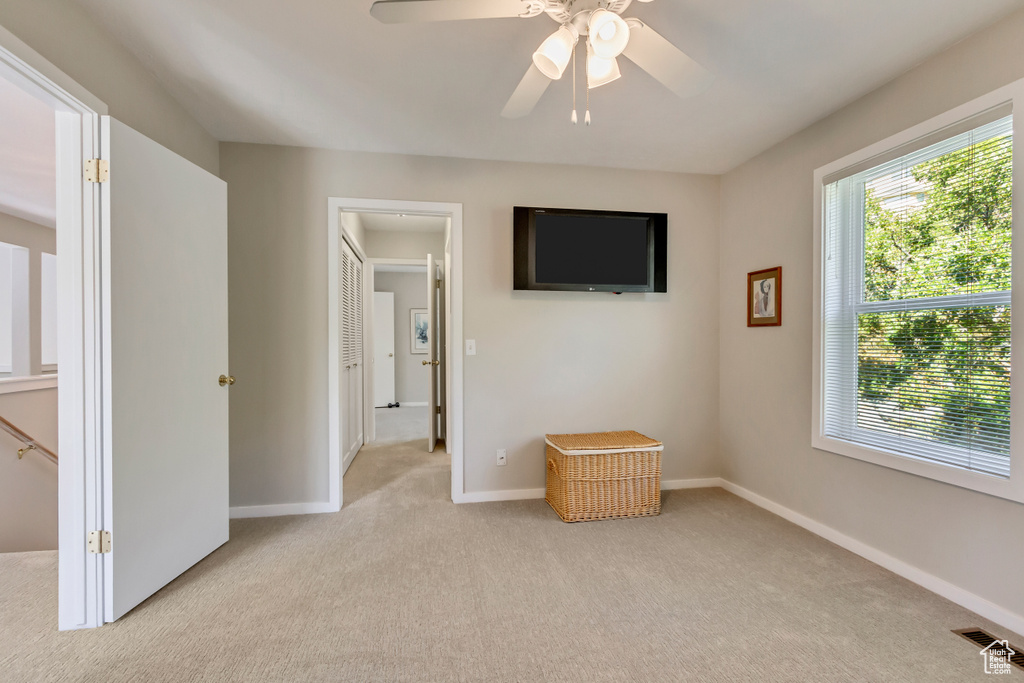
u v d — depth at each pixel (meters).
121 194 1.85
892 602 1.97
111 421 1.80
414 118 2.60
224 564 2.30
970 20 1.80
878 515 2.30
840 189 2.55
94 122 1.78
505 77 2.19
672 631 1.78
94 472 1.80
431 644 1.70
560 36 1.43
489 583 2.13
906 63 2.10
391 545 2.52
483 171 3.21
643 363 3.45
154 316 2.03
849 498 2.46
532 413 3.29
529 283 3.15
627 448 2.90
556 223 3.19
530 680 1.52
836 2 1.69
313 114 2.55
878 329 2.34
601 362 3.38
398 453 4.56
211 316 2.41
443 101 2.41
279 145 2.96
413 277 8.05
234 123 2.66
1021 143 1.72
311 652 1.65
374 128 2.72
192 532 2.27
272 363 2.96
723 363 3.51
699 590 2.07
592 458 2.87
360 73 2.15
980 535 1.87
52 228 5.11
